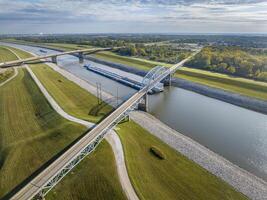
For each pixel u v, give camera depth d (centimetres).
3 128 5141
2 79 8862
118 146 4216
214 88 8556
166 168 3766
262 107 6788
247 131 5381
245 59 11200
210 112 6581
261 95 7506
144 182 3400
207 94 8306
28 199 2861
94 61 15738
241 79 9331
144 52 16138
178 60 13750
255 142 4862
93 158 3809
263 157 4306
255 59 10975
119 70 12731
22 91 7638
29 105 6450
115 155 3941
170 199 3128
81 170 3575
